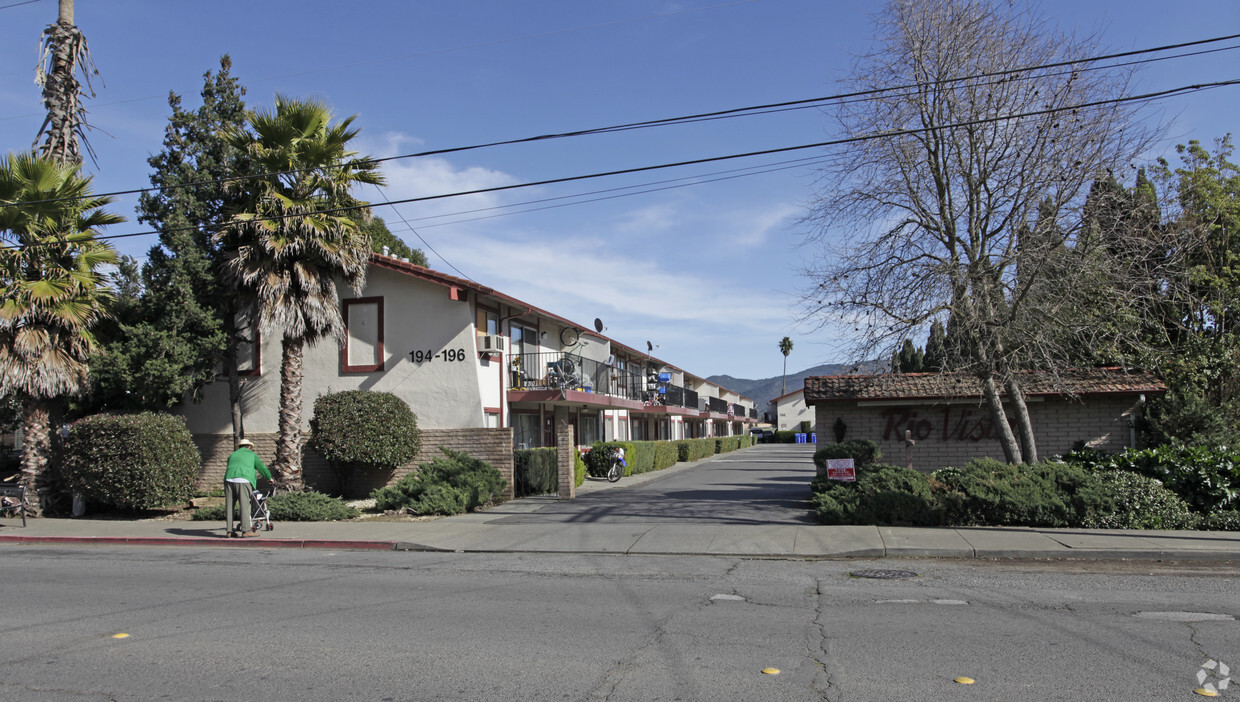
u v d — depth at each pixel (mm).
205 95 19594
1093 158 14312
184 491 17312
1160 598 8195
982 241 15484
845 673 5645
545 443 27219
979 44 15141
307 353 20859
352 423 18516
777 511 16094
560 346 28578
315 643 6629
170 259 18797
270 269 17703
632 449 30359
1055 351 15086
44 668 5969
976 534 12297
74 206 17422
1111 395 17906
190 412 21453
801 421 94188
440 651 6352
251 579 9906
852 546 11562
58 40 18453
